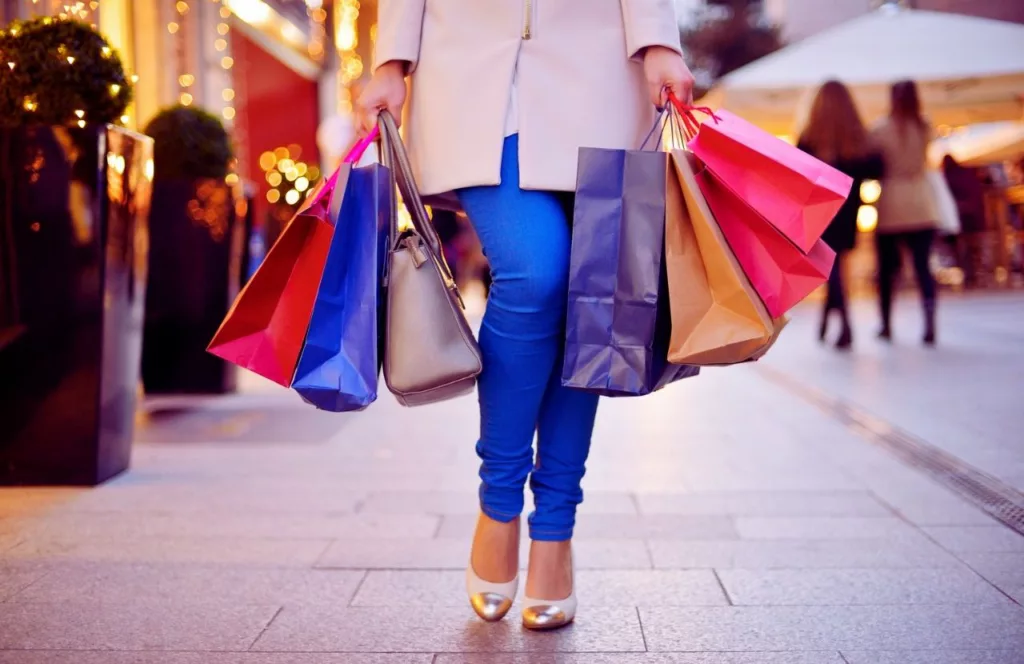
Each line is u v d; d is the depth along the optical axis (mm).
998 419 4043
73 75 2922
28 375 2975
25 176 2879
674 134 1908
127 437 3262
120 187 2990
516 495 1901
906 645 1784
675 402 4785
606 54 1838
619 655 1754
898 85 6820
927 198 6691
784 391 5082
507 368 1821
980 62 8859
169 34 7113
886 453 3520
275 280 1748
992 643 1788
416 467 3375
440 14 1887
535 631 1871
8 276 2932
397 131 1852
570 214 1935
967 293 11352
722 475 3215
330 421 4352
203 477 3188
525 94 1804
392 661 1727
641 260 1718
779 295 1724
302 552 2367
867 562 2277
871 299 11547
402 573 2213
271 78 10984
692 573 2215
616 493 2986
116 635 1836
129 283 3127
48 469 3018
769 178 1688
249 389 5363
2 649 1764
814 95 6805
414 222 1852
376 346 1735
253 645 1794
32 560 2293
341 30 12312
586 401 1916
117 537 2484
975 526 2568
